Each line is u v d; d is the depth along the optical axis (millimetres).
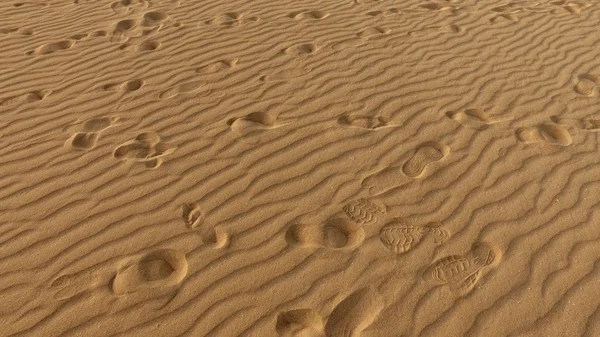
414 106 4309
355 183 3408
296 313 2561
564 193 3326
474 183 3414
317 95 4449
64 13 6430
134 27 5941
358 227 3062
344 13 6375
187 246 2918
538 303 2613
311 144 3781
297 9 6488
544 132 3996
